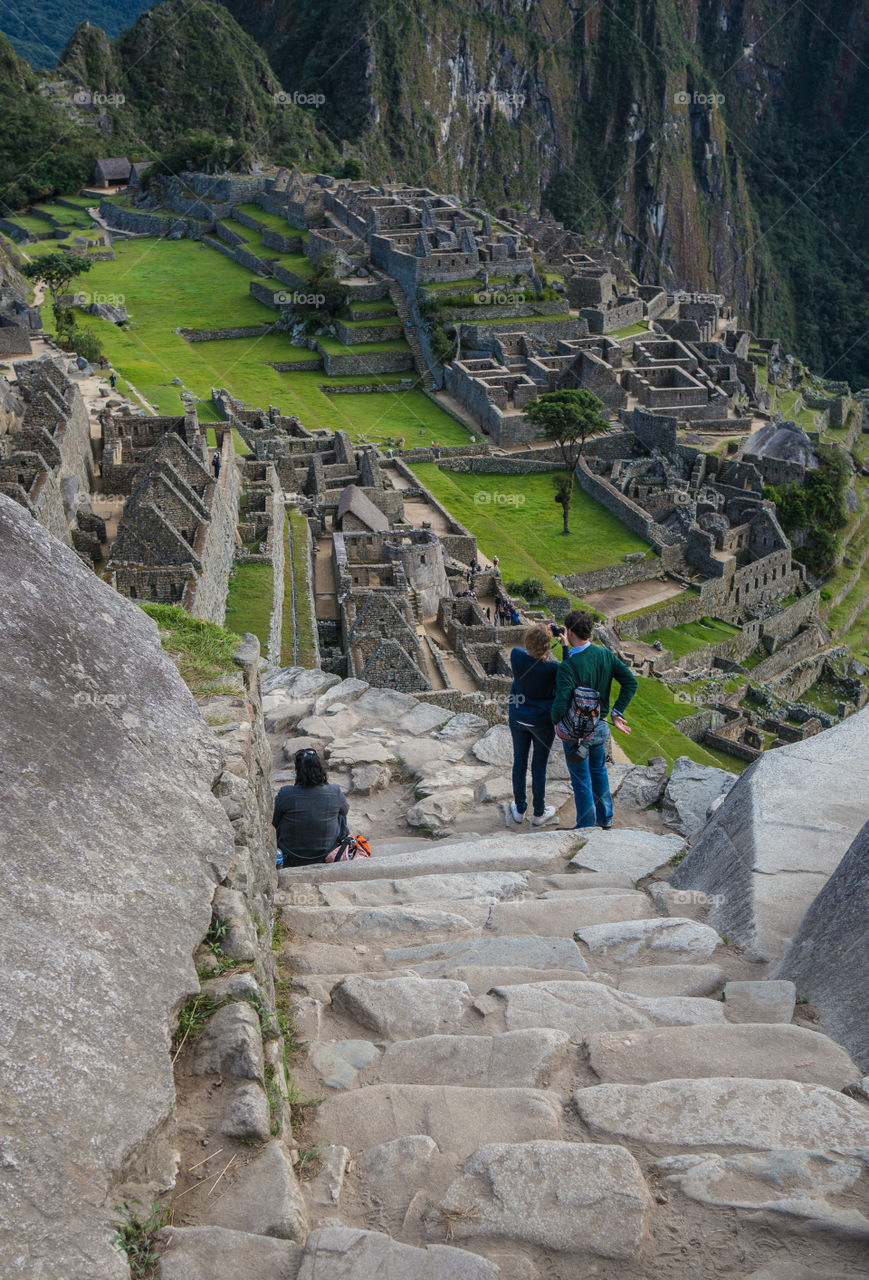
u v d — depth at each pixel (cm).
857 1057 673
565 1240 539
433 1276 511
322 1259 517
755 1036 693
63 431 4806
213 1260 517
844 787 1043
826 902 817
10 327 9444
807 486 10912
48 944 588
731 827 1045
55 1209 488
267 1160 582
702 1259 527
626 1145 598
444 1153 605
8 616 745
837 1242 525
